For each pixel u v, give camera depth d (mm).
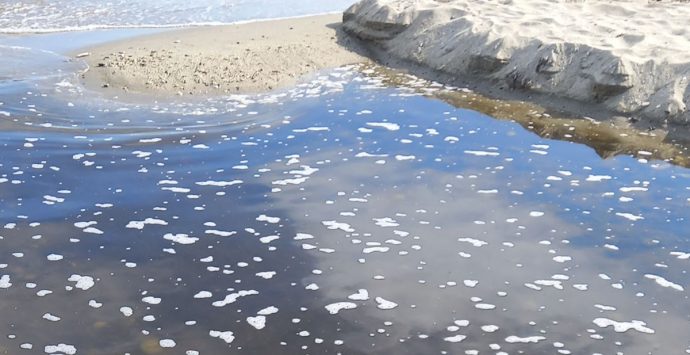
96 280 5090
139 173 6652
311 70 9836
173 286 5035
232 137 7512
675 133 7723
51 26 11578
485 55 9305
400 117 8125
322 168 6809
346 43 11055
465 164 6930
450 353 4402
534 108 8523
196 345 4438
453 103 8656
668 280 5160
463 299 4926
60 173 6617
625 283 5125
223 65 9758
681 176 6766
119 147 7203
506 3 10906
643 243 5617
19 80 9047
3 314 4707
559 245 5594
